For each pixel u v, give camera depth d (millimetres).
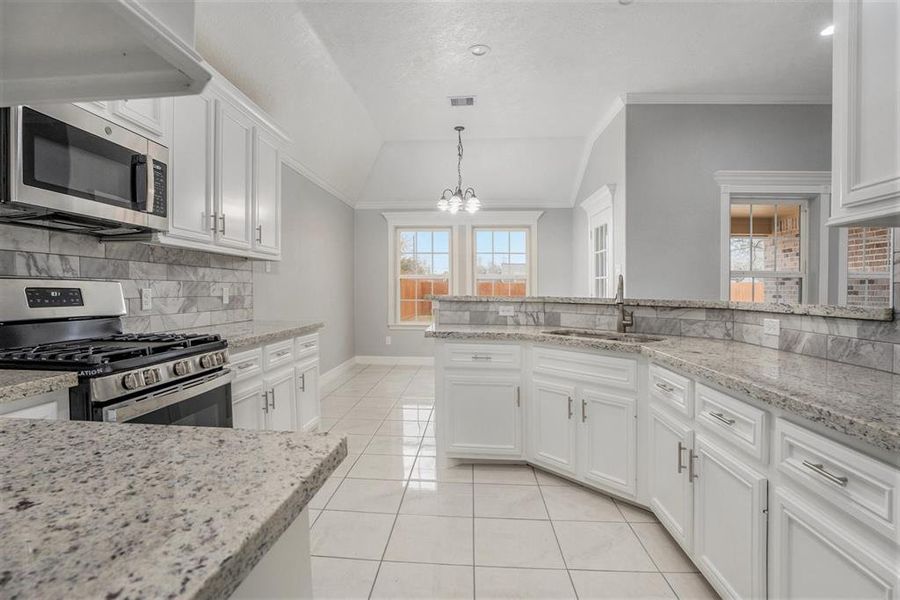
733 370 1414
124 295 2162
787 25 2775
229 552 390
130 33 480
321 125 4016
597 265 4676
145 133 1914
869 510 883
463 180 5762
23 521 433
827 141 3721
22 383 1140
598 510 2105
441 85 3670
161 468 564
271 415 2490
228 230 2467
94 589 340
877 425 862
